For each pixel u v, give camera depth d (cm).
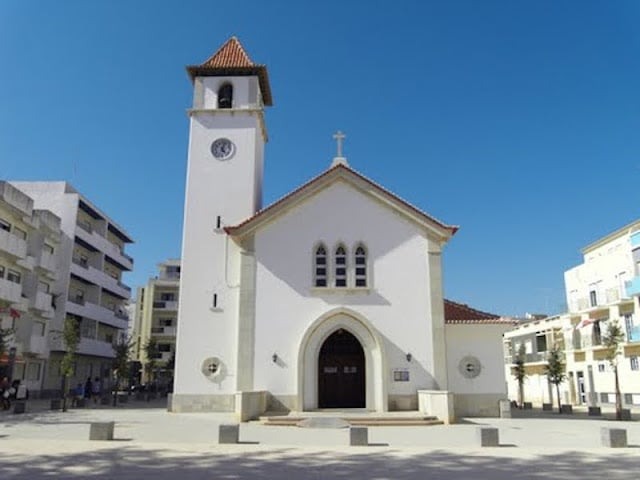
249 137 3106
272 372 2612
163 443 1636
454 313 2919
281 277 2723
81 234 5338
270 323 2672
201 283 2858
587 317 4812
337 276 2759
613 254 4522
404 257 2753
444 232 2761
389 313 2681
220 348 2769
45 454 1403
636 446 1620
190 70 3212
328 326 2678
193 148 3081
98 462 1291
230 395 2709
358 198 2825
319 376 2716
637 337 4069
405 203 2798
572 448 1571
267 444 1639
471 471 1205
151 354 6056
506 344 6588
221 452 1462
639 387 4106
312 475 1151
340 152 2962
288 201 2794
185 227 2945
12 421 2348
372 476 1143
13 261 4147
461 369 2764
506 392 2736
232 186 3027
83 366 5572
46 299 4559
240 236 2767
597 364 4669
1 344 3256
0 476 1116
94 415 2669
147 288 7462
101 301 6125
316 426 2189
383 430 2092
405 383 2597
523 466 1267
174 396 2709
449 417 2336
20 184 5284
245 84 3209
